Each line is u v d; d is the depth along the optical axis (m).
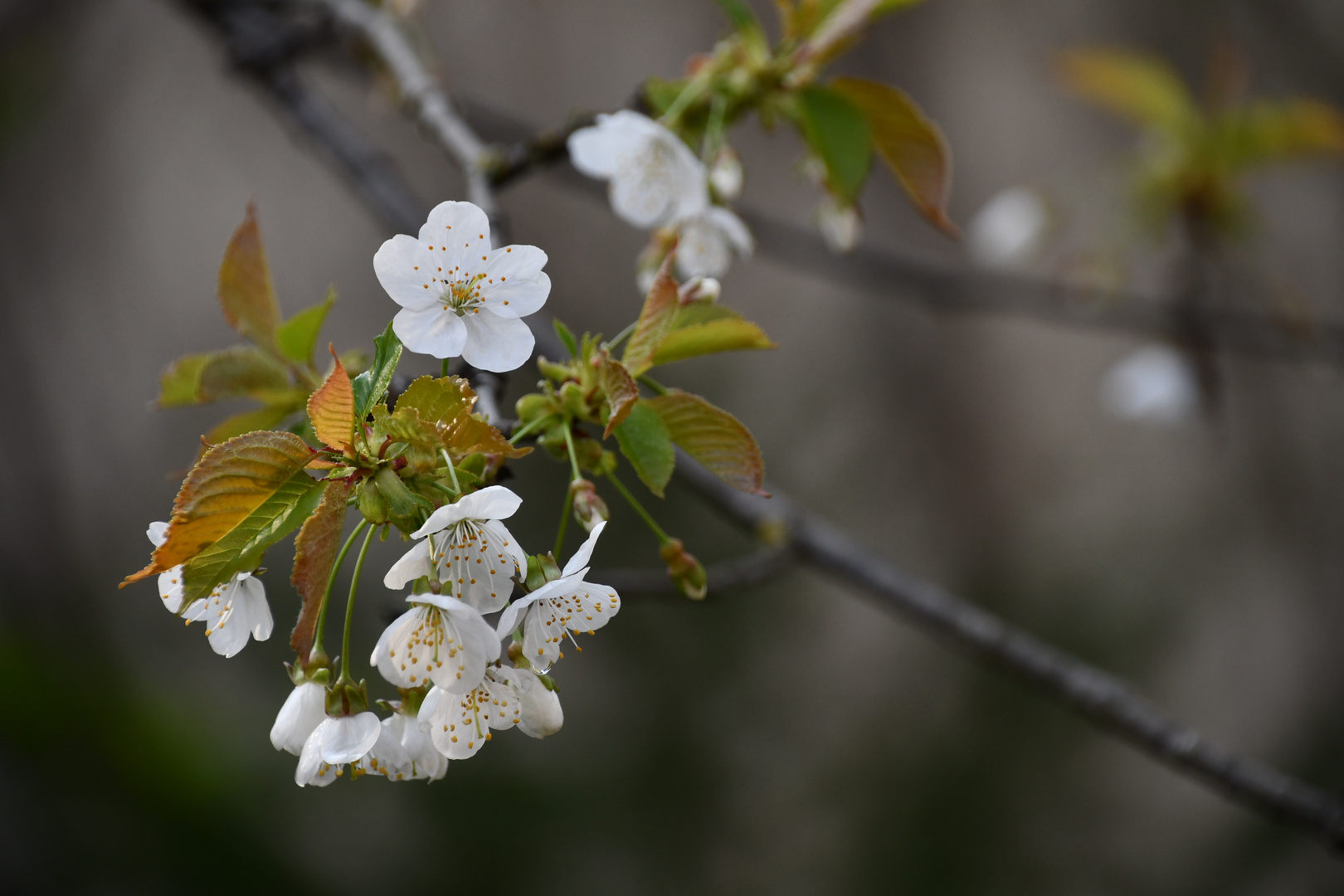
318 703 1.36
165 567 1.27
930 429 7.58
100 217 7.67
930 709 6.74
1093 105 7.59
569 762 6.14
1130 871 6.34
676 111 2.17
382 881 5.48
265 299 1.88
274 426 1.87
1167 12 6.36
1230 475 7.32
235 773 4.80
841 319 7.73
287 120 3.17
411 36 3.03
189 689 5.52
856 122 2.17
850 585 2.95
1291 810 2.45
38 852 4.25
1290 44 5.48
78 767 4.37
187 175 8.17
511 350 1.37
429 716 1.36
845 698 6.71
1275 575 7.14
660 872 5.98
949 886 6.23
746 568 2.97
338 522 1.29
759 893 6.07
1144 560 7.29
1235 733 6.89
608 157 2.05
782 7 2.19
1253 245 4.06
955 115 7.58
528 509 6.10
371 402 1.31
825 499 7.21
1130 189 4.11
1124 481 7.54
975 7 7.25
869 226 7.21
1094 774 6.62
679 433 1.54
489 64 7.73
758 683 6.56
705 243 2.08
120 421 7.72
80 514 7.28
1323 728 6.85
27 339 6.82
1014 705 6.73
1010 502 7.55
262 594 1.40
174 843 4.46
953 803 6.46
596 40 7.83
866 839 6.34
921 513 7.40
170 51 7.69
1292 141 3.91
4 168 6.62
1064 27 7.05
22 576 5.77
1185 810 6.67
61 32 4.63
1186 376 4.40
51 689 4.36
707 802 6.24
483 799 5.84
